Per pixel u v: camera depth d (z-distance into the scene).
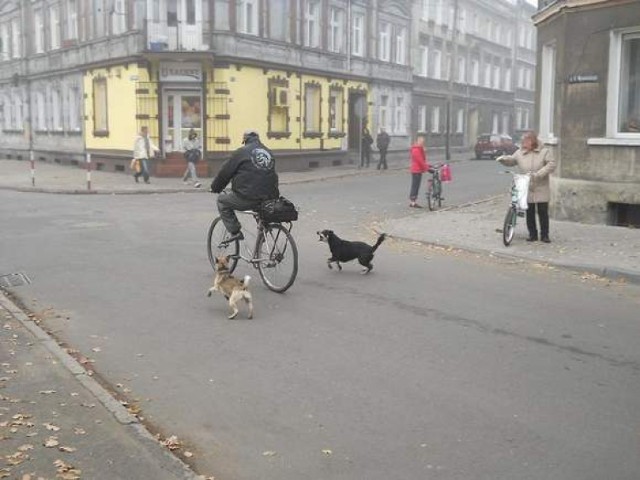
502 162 12.70
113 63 29.23
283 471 4.50
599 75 14.29
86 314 8.08
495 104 57.28
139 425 5.02
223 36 27.42
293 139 31.61
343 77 35.16
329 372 6.21
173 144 28.03
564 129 14.89
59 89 35.03
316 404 5.53
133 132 28.45
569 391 5.78
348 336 7.23
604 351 6.79
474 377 6.09
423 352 6.73
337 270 10.48
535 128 18.03
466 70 51.56
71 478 4.22
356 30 36.78
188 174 25.28
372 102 38.22
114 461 4.46
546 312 8.22
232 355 6.67
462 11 50.44
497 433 5.00
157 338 7.20
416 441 4.88
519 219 15.55
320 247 12.54
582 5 14.35
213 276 9.95
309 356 6.63
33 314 8.09
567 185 14.85
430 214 17.00
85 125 32.38
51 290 9.18
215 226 10.34
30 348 6.66
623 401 5.58
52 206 18.45
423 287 9.41
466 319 7.86
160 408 5.49
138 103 27.86
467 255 11.94
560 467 4.51
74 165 34.03
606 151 14.24
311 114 33.25
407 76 41.81
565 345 6.97
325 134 34.03
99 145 31.33
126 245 12.45
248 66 28.59
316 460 4.63
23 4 37.91
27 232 13.89
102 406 5.32
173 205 18.95
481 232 13.92
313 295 8.94
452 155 46.88
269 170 9.13
